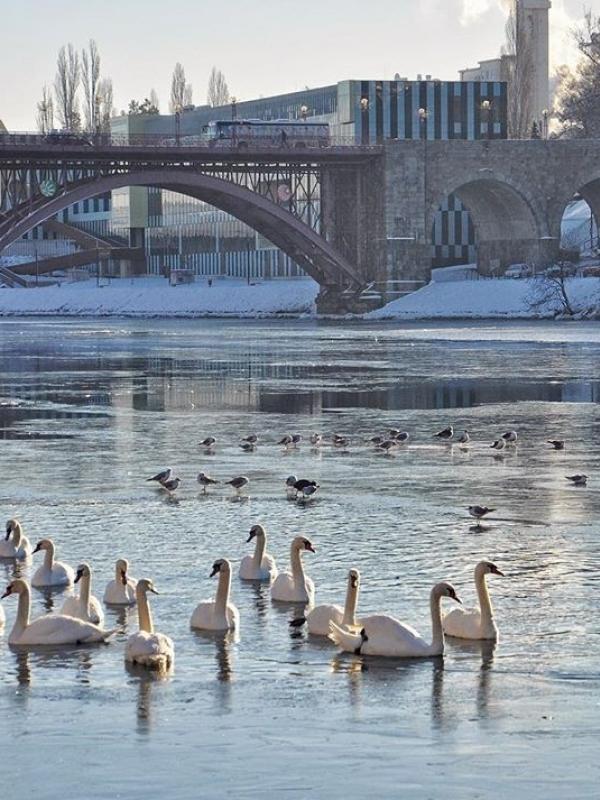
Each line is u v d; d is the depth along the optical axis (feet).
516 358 348.38
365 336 467.93
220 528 124.06
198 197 581.53
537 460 167.84
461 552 113.39
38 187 547.49
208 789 65.62
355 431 198.90
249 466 163.22
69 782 66.49
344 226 618.85
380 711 75.87
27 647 87.66
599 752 69.87
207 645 87.86
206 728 73.51
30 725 74.02
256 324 584.40
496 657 84.99
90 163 547.08
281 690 79.36
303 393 259.60
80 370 323.16
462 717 74.90
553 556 111.65
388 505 135.85
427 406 234.58
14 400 248.52
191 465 163.84
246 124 603.67
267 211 574.97
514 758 69.10
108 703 77.30
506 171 611.47
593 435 192.44
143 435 194.59
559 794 64.85
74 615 91.71
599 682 80.38
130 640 84.33
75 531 122.93
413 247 607.78
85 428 203.72
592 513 131.13
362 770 67.72
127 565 98.78
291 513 131.44
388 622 85.87
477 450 177.58
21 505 136.26
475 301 581.53
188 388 272.31
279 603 97.66
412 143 604.90
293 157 575.79
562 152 617.62
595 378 286.87
